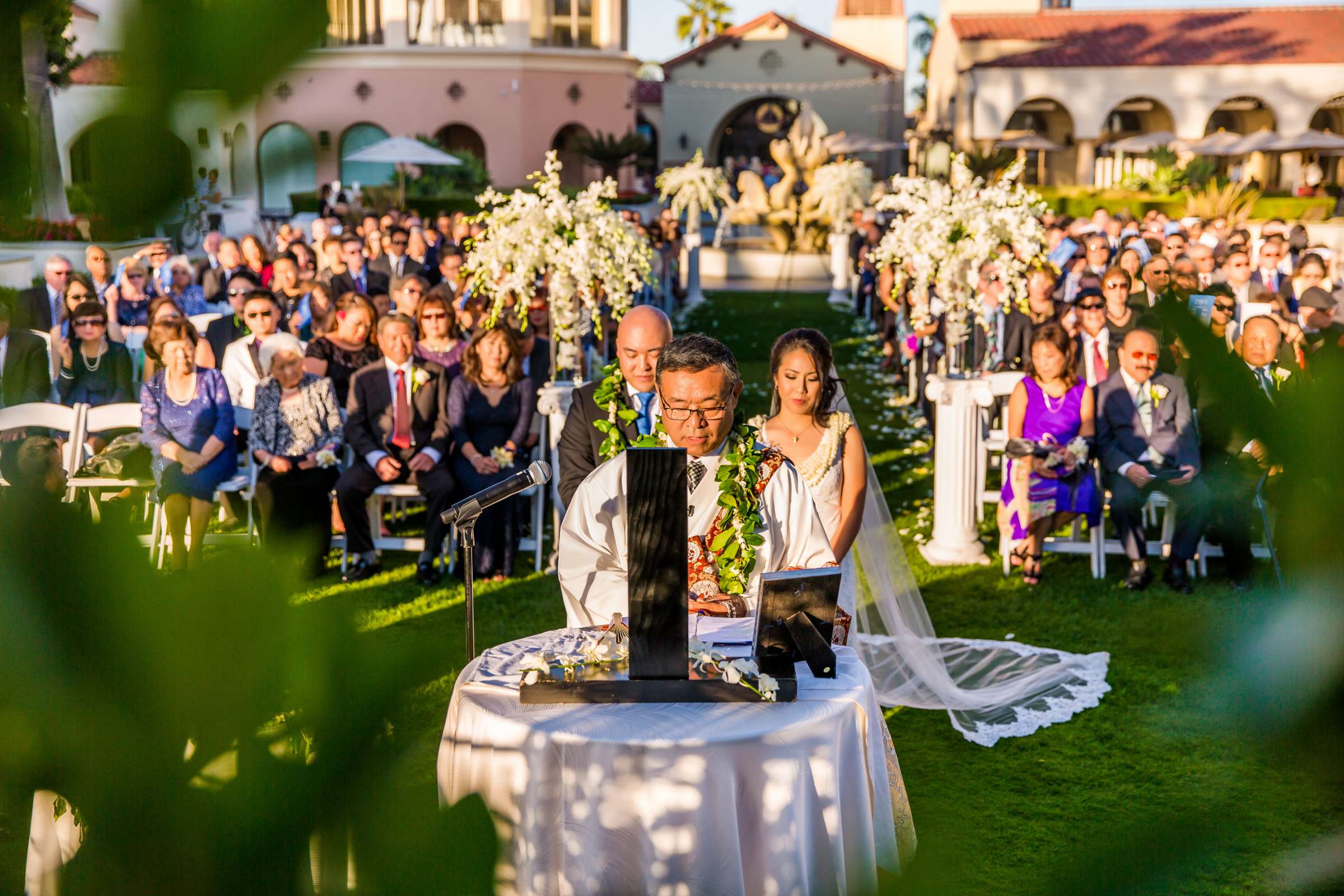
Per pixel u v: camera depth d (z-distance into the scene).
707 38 43.75
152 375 6.43
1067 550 7.04
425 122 30.36
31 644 0.49
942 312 8.95
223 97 0.44
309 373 6.91
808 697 2.79
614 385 4.14
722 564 3.15
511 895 0.57
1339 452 0.43
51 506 0.50
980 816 4.12
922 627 5.45
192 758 0.52
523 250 7.08
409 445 6.91
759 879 2.58
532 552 7.39
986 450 7.86
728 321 18.47
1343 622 0.43
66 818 0.52
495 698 2.79
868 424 11.33
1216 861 0.45
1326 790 0.44
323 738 0.52
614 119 32.22
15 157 0.44
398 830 0.53
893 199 8.12
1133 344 6.48
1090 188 28.58
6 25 0.43
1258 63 28.20
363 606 0.56
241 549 0.54
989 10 34.31
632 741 2.52
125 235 0.44
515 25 30.12
